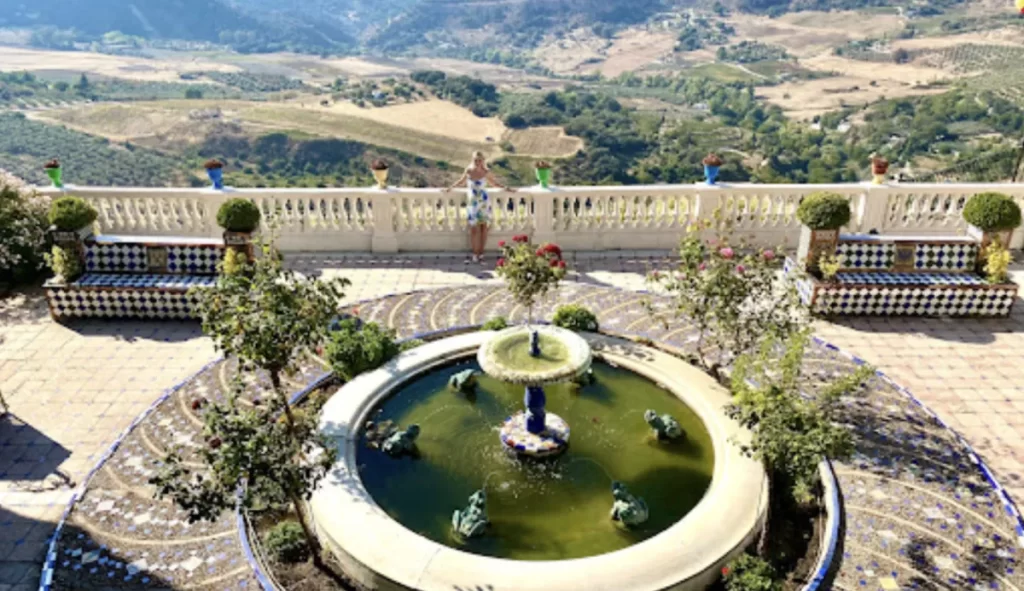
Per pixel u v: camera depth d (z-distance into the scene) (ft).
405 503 26.71
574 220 50.34
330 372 34.55
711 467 28.32
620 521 25.40
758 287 31.42
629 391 33.09
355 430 29.50
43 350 38.19
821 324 40.52
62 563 24.20
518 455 28.99
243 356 24.76
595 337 36.55
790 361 24.89
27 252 44.91
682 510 26.20
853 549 24.47
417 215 50.29
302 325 25.21
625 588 21.71
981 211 40.98
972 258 42.19
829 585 22.99
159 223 50.47
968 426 31.73
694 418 31.09
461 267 48.32
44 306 43.01
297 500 22.36
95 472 28.53
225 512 26.45
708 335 37.91
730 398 30.89
